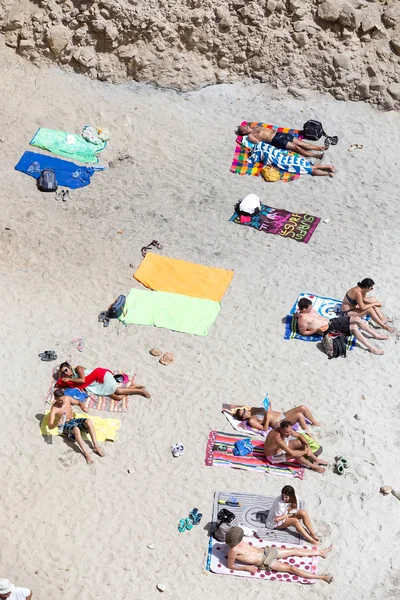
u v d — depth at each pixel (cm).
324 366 1858
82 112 2411
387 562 1560
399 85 2456
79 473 1644
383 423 1764
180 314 1933
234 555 1505
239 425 1736
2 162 2255
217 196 2227
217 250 2089
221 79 2508
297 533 1585
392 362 1881
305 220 2172
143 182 2255
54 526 1567
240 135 2392
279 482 1656
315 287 2014
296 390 1808
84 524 1574
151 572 1522
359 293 1884
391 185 2288
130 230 2123
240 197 2228
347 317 1902
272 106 2484
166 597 1491
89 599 1481
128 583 1505
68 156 2297
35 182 2222
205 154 2344
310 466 1670
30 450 1670
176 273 2019
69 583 1498
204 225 2150
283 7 2452
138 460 1670
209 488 1638
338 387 1819
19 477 1630
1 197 2169
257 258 2078
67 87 2464
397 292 2020
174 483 1641
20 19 2447
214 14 2469
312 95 2489
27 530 1558
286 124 2428
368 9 2442
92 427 1667
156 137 2378
